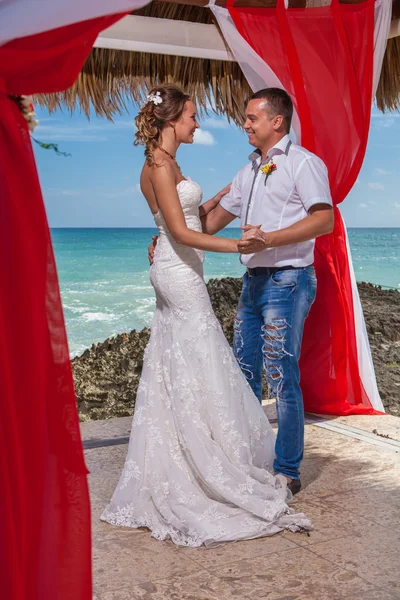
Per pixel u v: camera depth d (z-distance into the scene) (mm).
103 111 4566
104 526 3174
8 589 1721
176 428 3213
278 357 3441
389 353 8070
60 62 1815
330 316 4668
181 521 3041
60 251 40250
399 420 4707
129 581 2639
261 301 3506
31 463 1799
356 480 3635
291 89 4238
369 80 4250
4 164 1763
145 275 31672
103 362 8008
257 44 4191
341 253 4680
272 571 2691
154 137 3180
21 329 1791
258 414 3455
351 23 4246
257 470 3283
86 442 4359
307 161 3340
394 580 2596
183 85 4680
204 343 3242
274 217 3426
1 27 1696
